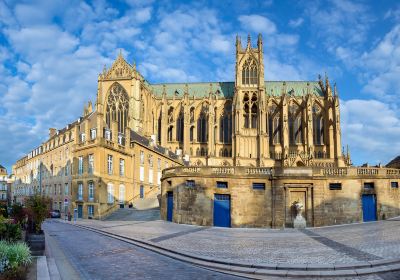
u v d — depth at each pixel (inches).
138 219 2081.7
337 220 1537.9
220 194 1603.1
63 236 1325.0
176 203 1713.8
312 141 4104.3
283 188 1553.9
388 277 657.6
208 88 4884.4
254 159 4079.7
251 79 4325.8
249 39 4384.8
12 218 1173.7
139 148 2783.0
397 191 1615.4
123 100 3890.3
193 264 808.9
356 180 1567.4
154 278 661.9
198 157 4234.7
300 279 679.1
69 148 2787.9
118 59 3993.6
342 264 733.3
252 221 1553.9
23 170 4308.6
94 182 2330.2
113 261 824.3
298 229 1470.2
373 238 1048.2
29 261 701.3
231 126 4493.1
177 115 4500.5
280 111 4379.9
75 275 682.8
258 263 770.8
